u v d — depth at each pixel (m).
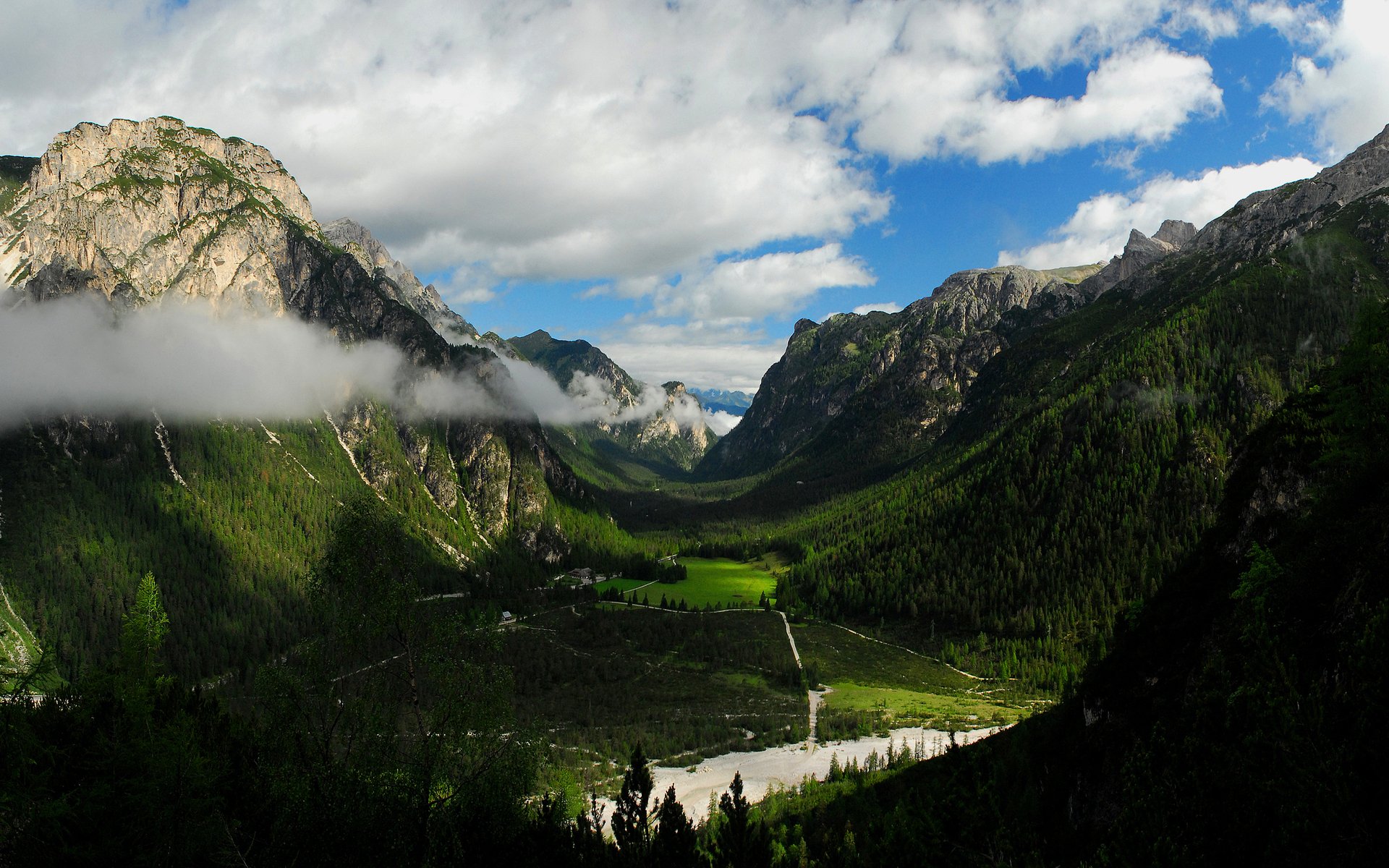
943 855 38.62
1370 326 54.03
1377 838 22.64
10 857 34.66
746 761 139.38
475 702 43.19
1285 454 65.69
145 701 59.06
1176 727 47.22
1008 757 81.56
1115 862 28.89
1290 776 25.12
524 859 38.88
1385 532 42.97
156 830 39.00
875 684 191.75
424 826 40.25
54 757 38.81
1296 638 42.44
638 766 43.75
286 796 40.03
